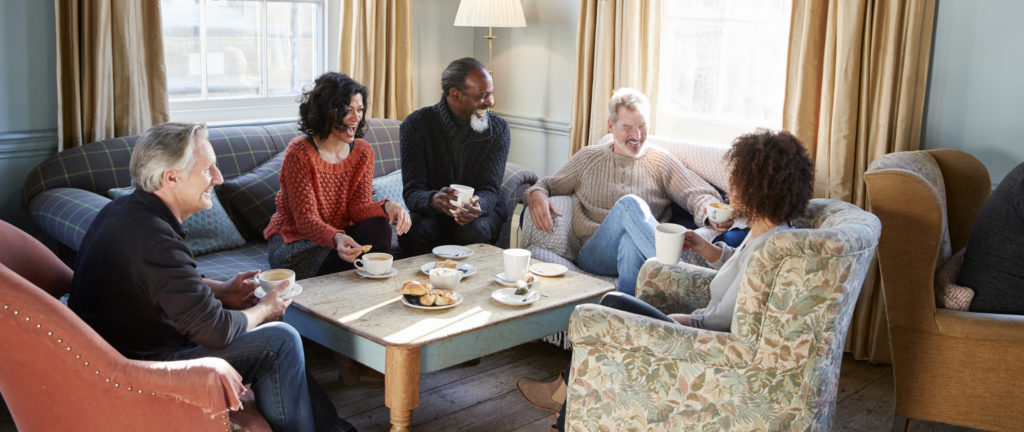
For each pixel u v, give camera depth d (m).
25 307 1.64
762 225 2.11
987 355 2.36
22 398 1.72
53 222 2.89
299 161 2.90
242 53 4.00
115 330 1.99
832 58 3.25
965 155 2.90
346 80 2.94
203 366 1.76
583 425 2.13
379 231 3.05
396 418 2.25
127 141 3.31
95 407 1.74
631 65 3.90
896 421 2.56
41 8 3.24
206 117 3.89
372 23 4.10
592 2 3.99
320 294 2.55
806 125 3.37
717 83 3.93
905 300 2.46
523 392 2.60
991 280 2.42
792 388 1.94
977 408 2.42
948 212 2.92
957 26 3.10
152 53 3.46
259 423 2.01
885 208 2.43
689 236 2.55
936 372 2.45
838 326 1.95
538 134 4.62
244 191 3.38
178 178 2.01
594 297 2.68
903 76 3.11
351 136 2.98
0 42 3.16
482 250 3.11
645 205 3.02
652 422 2.05
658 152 3.42
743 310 1.91
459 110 3.38
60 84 3.24
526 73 4.61
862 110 3.21
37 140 3.31
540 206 3.33
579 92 4.16
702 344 1.95
